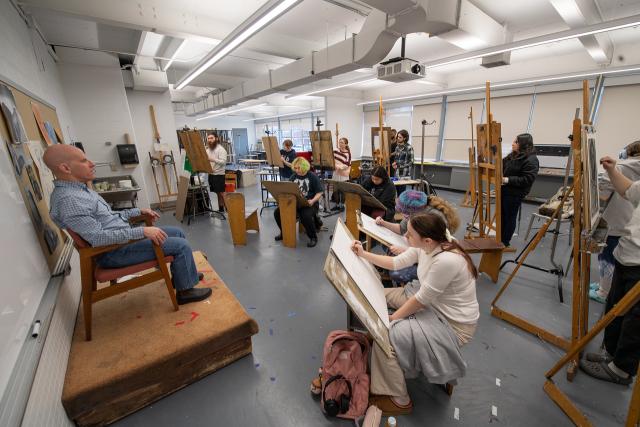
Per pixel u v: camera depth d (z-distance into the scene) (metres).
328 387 1.39
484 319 2.12
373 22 3.55
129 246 1.70
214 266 3.06
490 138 2.58
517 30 4.26
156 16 3.34
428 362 1.26
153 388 1.46
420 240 1.36
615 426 1.34
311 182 3.84
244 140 16.77
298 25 4.29
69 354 1.46
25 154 1.52
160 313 1.81
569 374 1.58
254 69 6.85
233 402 1.48
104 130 4.67
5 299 0.93
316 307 2.31
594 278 2.76
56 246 1.72
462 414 1.40
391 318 1.38
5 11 1.96
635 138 4.77
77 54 4.28
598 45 3.99
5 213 1.10
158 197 5.82
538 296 2.41
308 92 7.77
